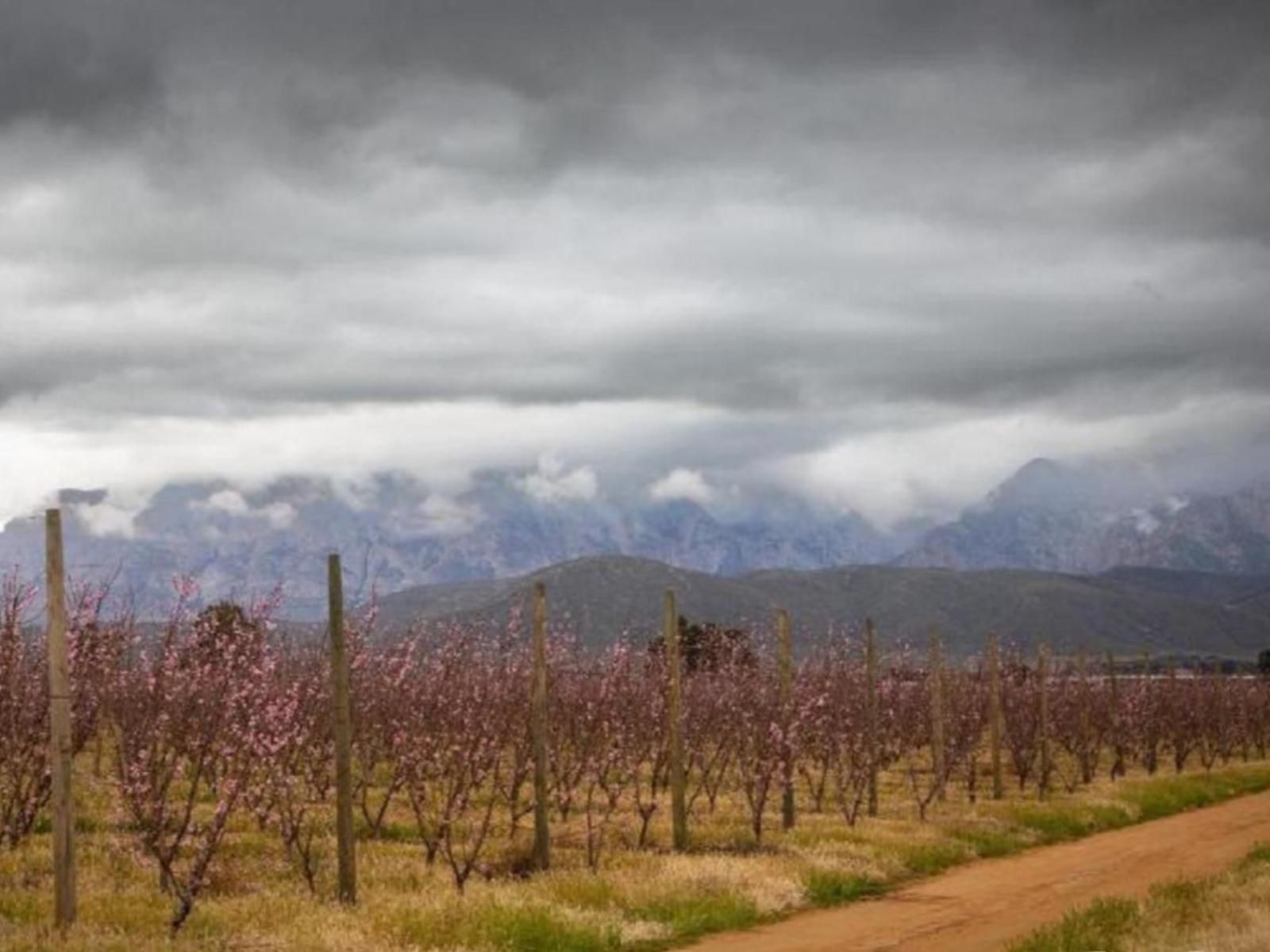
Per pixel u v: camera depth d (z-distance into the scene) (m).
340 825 20.00
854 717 38.19
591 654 35.25
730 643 42.06
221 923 18.05
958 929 20.44
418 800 28.27
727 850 27.38
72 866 17.38
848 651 43.53
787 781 31.19
